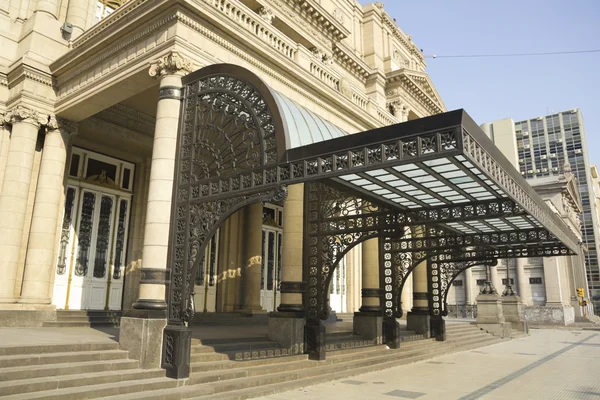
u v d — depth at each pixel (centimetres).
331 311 2125
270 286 2120
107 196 1677
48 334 1053
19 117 1402
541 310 4000
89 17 1659
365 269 1569
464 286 4734
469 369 1305
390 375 1159
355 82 2855
